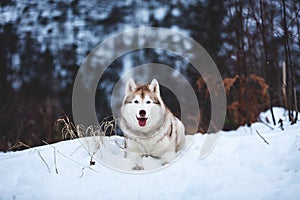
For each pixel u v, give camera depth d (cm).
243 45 679
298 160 320
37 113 1041
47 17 1184
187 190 299
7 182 331
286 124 514
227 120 738
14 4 1170
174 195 296
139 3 1180
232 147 384
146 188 311
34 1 1186
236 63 762
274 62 761
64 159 374
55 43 1179
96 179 332
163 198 293
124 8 1195
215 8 971
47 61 1162
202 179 314
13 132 1004
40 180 331
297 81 874
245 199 277
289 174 304
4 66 1134
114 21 1190
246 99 681
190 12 1074
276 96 805
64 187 321
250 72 751
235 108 734
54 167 356
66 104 1110
